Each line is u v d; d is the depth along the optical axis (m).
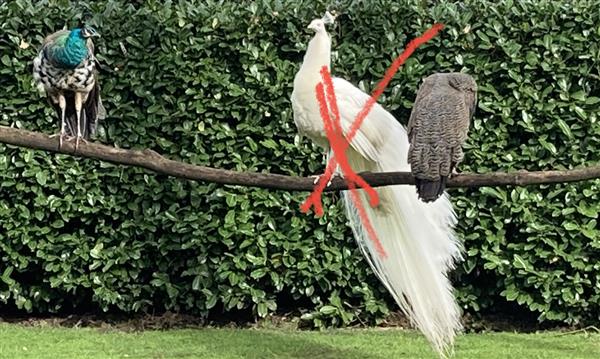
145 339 8.66
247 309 9.25
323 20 7.21
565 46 8.66
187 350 8.30
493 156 8.73
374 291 8.95
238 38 8.81
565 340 8.62
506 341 8.59
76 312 9.34
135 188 8.87
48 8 8.81
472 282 8.98
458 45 8.73
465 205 8.73
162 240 8.91
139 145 8.89
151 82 8.84
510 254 8.77
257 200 8.81
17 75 8.79
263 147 8.85
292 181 6.47
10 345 8.41
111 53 8.82
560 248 8.70
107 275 8.97
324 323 8.99
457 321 7.42
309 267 8.84
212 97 8.84
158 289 9.05
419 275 7.30
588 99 8.66
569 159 8.70
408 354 8.16
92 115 7.60
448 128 6.25
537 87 8.73
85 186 8.88
